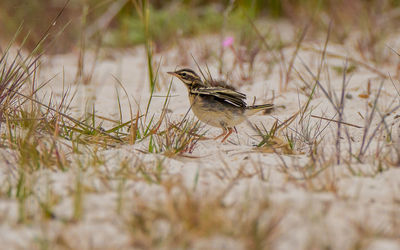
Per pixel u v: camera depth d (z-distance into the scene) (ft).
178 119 39.86
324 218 21.11
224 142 35.45
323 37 64.23
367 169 26.94
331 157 27.91
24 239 19.63
